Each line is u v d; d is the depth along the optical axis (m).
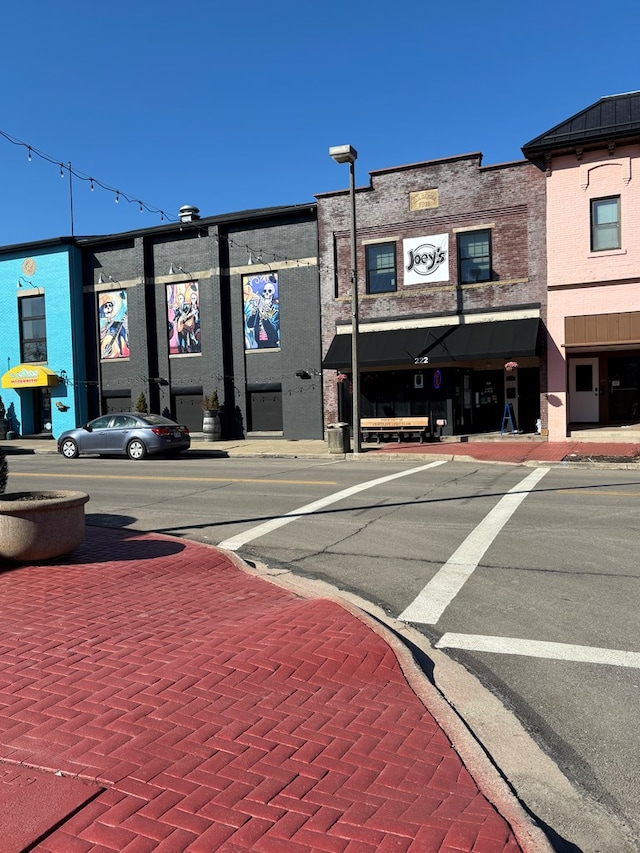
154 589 6.39
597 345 19.45
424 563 7.38
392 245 22.17
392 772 3.19
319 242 23.14
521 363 22.38
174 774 3.10
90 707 3.79
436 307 21.50
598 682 4.41
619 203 19.11
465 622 5.58
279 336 24.45
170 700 3.89
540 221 20.06
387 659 4.57
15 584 6.46
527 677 4.52
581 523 9.06
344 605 5.61
